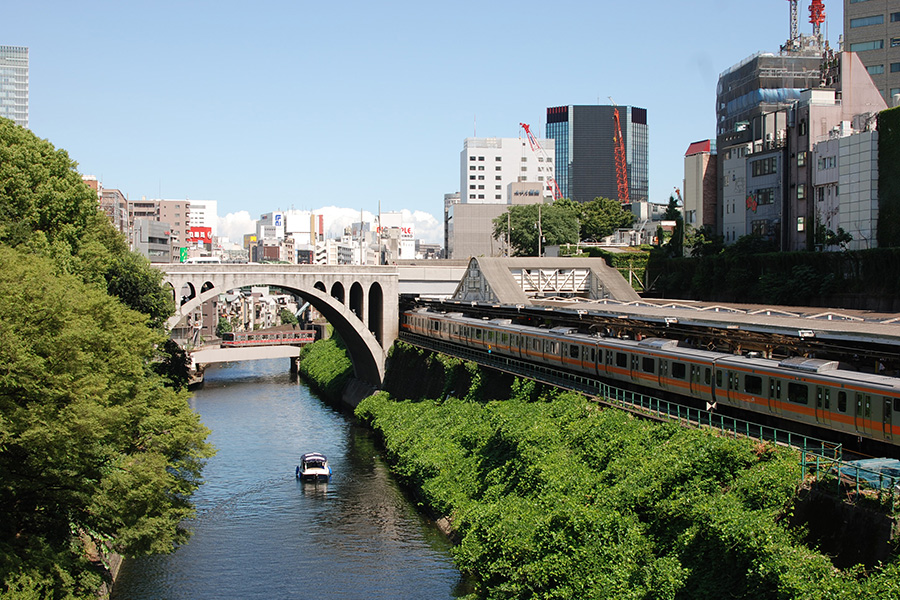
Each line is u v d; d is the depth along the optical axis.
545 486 46.09
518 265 104.25
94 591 40.47
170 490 46.38
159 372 70.94
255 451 79.62
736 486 36.47
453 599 45.16
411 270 112.38
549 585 38.78
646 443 45.56
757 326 50.59
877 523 31.12
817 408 42.03
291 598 45.91
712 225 128.00
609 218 185.50
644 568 35.69
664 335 60.75
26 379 32.72
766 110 130.75
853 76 100.44
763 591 30.78
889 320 55.25
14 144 60.12
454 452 62.25
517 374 68.75
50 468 35.91
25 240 52.56
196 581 48.34
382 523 58.03
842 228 88.38
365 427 92.00
